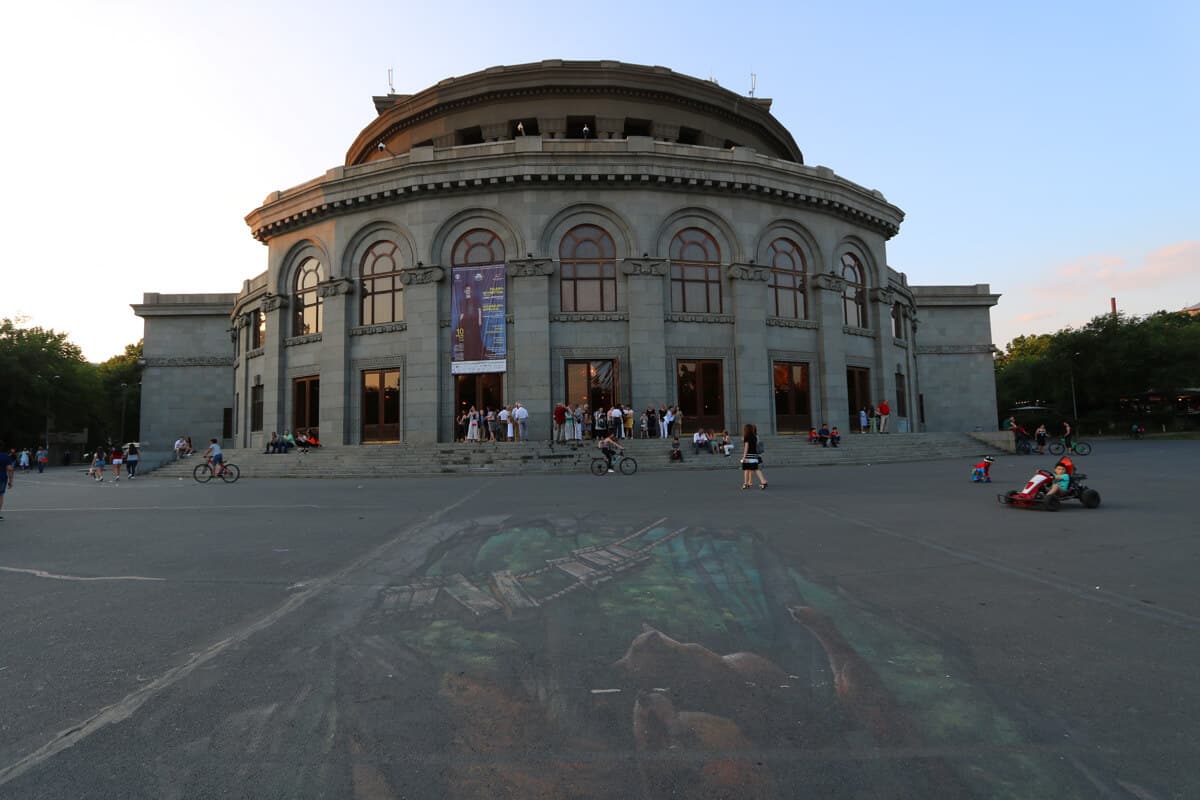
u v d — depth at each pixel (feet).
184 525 33.81
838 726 10.73
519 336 87.15
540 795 8.85
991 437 94.79
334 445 91.30
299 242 100.17
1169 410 156.66
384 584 20.44
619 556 23.85
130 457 86.53
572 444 77.00
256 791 9.08
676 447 73.26
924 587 19.10
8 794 9.05
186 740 10.57
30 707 11.87
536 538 27.53
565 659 13.87
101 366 253.44
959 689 12.09
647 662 13.65
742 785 9.03
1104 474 52.60
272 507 41.16
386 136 121.60
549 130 110.52
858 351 103.19
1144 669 12.90
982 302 158.20
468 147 89.35
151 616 17.37
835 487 47.55
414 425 88.38
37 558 25.27
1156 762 9.49
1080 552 23.40
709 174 90.68
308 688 12.55
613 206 89.66
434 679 12.90
